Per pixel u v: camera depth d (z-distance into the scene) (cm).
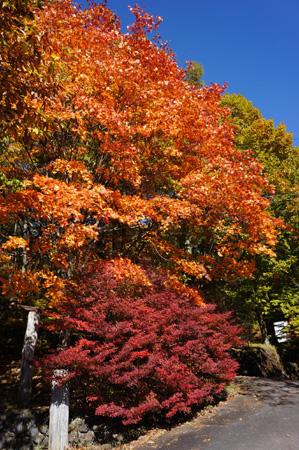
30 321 929
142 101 915
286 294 1562
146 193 1066
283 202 1617
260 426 794
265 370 1544
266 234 1004
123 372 785
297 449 659
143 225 1045
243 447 686
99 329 803
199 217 1022
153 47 1079
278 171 1745
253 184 1029
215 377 1011
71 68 836
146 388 823
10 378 1045
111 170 944
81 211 918
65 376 762
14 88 534
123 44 940
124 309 830
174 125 897
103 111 821
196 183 941
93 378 813
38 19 799
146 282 883
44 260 1014
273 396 1056
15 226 1080
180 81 1077
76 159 994
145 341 803
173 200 936
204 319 987
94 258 1052
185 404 839
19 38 484
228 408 953
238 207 959
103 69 855
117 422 827
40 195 721
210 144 1034
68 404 797
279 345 1847
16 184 827
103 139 882
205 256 1123
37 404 886
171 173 1076
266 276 1539
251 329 1997
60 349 845
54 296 832
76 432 796
